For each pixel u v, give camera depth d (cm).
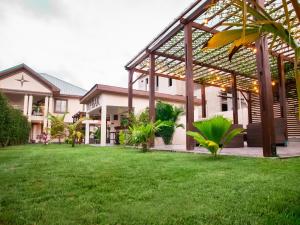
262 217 154
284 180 254
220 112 1697
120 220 155
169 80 1969
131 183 262
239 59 992
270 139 462
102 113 1353
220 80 1337
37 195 219
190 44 727
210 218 155
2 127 1170
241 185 238
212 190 224
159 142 1266
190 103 710
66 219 160
